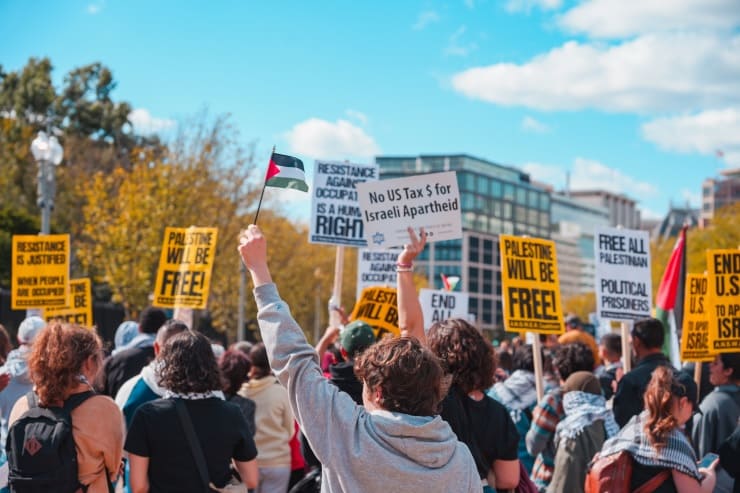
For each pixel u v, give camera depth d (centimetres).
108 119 5559
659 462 456
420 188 571
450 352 429
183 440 466
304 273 5366
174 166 3203
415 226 570
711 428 616
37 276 1061
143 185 3042
